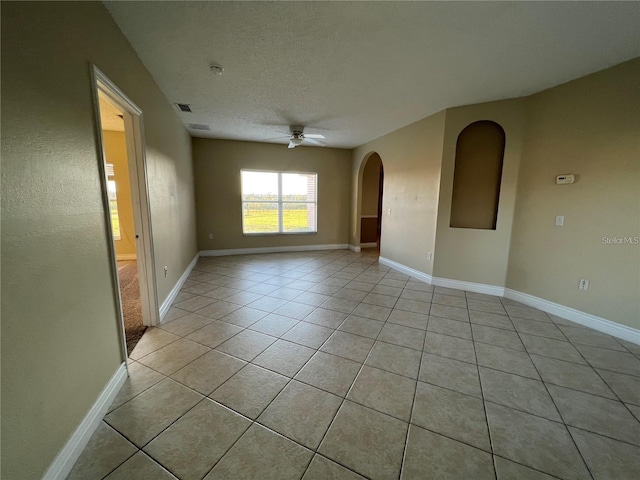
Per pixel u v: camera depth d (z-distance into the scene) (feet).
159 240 9.05
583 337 8.15
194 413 5.16
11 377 3.10
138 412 5.16
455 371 6.50
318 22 6.03
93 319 4.88
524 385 6.04
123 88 6.36
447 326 8.81
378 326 8.77
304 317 9.38
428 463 4.23
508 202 11.01
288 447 4.47
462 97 10.37
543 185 9.87
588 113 8.55
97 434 4.67
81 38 4.64
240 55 7.41
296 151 19.74
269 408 5.30
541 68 8.11
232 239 19.30
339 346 7.55
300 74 8.50
